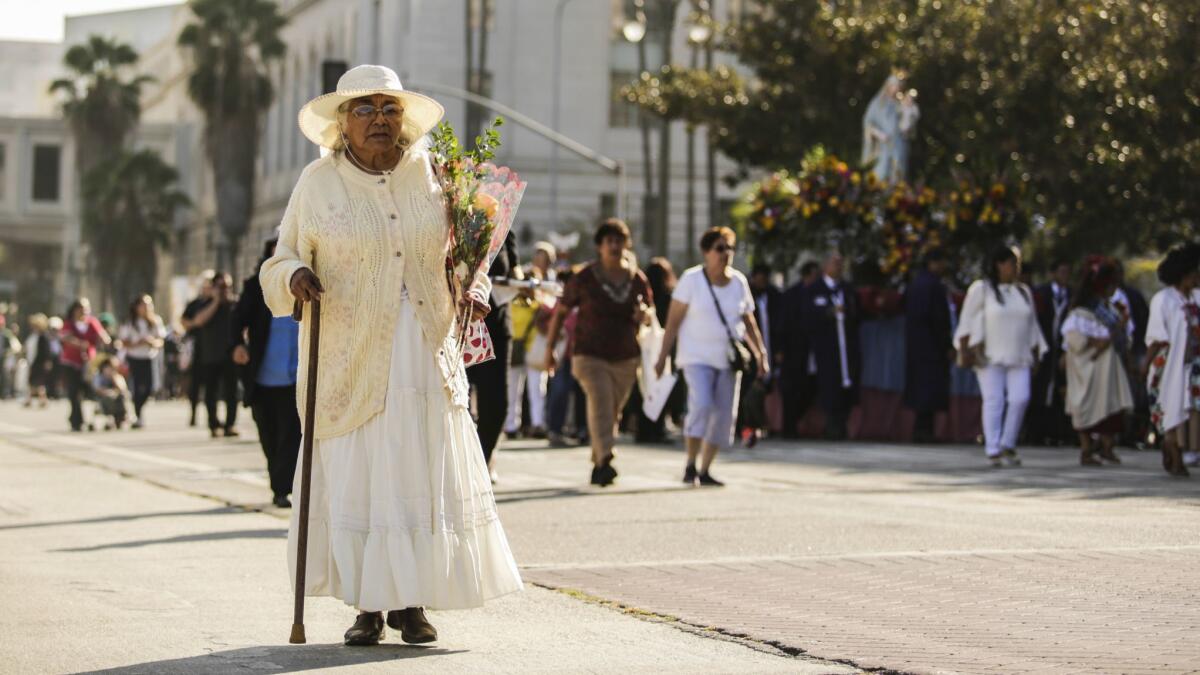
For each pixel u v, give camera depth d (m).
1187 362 21.83
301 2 118.31
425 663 8.84
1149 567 12.33
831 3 55.09
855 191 33.84
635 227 90.50
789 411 32.06
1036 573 12.03
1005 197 33.31
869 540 14.30
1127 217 45.84
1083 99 44.56
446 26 91.19
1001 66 46.69
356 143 9.33
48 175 169.38
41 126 168.62
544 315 30.30
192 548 14.16
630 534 14.97
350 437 9.16
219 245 111.00
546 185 92.38
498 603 10.97
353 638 9.41
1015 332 24.11
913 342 30.36
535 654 9.10
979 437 31.30
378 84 9.26
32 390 57.12
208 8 107.06
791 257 34.66
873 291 32.16
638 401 29.84
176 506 18.03
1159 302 21.95
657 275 29.06
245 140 108.50
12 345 72.88
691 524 15.77
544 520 16.25
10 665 8.93
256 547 14.23
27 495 19.45
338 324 9.23
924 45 49.12
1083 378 24.33
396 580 8.95
